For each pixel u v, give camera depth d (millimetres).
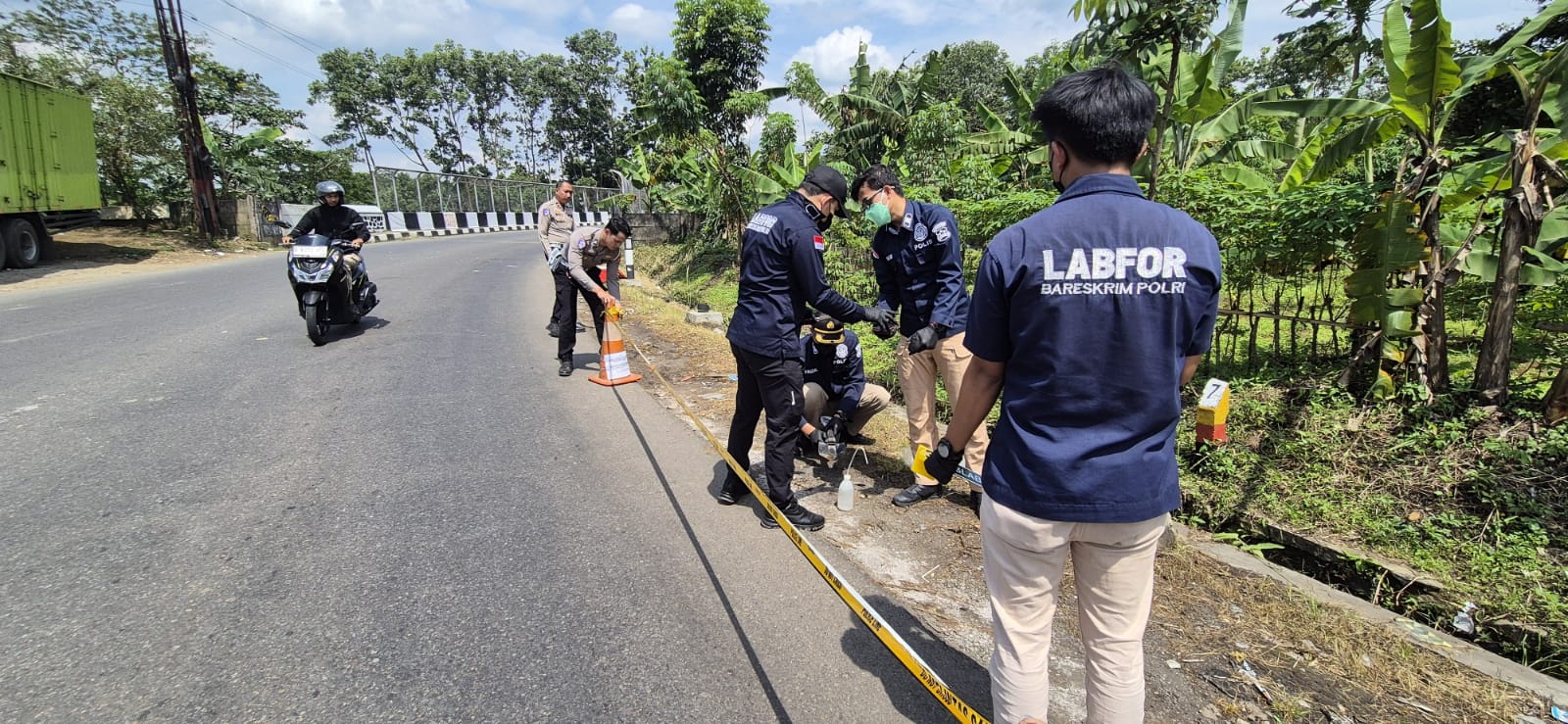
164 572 2965
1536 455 3383
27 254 14148
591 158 56938
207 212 19703
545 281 13266
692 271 14406
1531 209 3555
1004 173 11414
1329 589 3004
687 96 15008
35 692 2262
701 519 3590
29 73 19031
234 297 10156
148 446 4355
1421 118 4074
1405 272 4160
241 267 14555
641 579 3023
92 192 16234
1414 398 3920
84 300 9797
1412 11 3803
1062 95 1636
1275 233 4527
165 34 18469
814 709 2299
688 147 15734
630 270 14273
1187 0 4500
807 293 3295
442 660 2475
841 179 3400
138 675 2355
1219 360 5367
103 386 5535
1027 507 1646
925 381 3826
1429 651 2576
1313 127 8383
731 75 19594
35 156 14289
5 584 2850
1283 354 5301
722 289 12102
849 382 4465
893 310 3867
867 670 2492
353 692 2311
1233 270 4996
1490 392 3740
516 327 8570
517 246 22609
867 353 6906
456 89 51469
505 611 2766
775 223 3295
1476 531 3201
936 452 1948
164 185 21781
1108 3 4578
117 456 4188
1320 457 3803
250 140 22859
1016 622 1779
